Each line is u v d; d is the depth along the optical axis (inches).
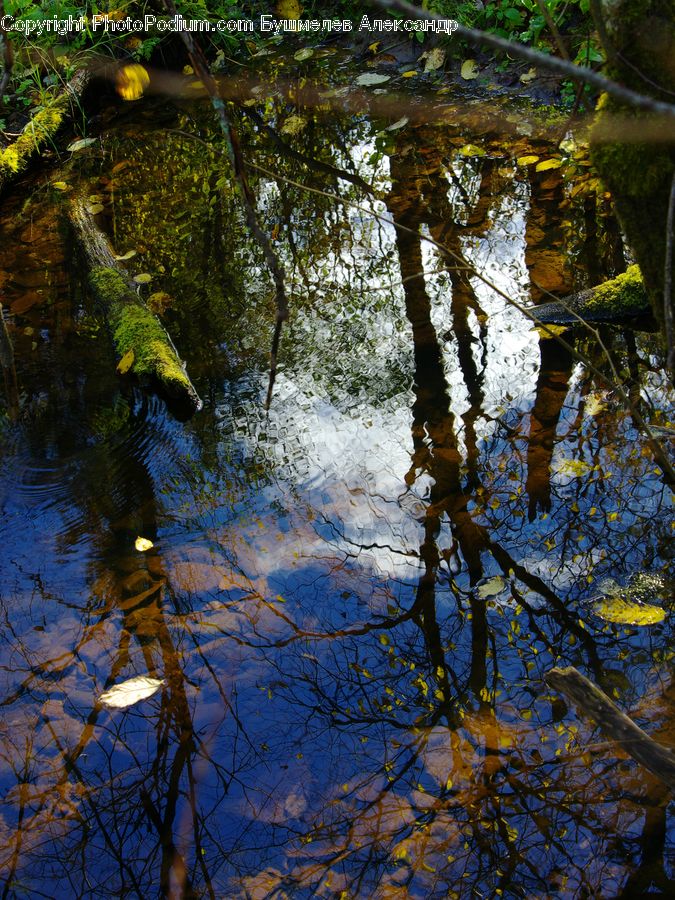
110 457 130.0
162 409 140.3
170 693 89.0
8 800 79.3
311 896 69.9
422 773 79.3
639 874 68.2
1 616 100.7
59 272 183.0
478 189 190.9
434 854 72.2
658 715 81.3
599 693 77.4
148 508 118.2
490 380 136.1
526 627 94.1
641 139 66.9
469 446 122.7
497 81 234.7
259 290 168.9
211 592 102.1
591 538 104.9
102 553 110.5
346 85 254.4
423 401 133.5
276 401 138.5
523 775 78.2
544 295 153.9
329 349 149.3
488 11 241.6
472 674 89.0
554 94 220.7
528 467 117.6
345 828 75.0
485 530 108.1
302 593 101.1
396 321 153.9
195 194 207.2
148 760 82.4
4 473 128.3
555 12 226.5
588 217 174.9
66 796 79.5
